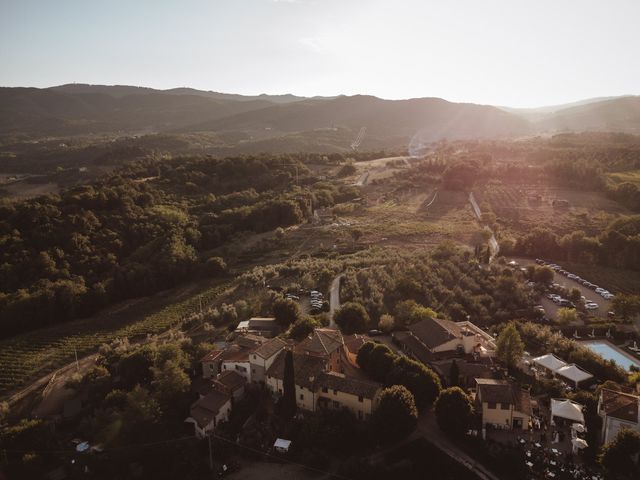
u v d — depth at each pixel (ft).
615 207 633.20
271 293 401.49
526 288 395.34
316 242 572.51
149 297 475.31
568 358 287.48
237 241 580.71
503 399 223.51
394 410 214.48
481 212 633.20
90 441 235.61
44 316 417.49
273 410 244.83
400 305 346.13
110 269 485.15
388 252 501.15
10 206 540.52
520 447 210.18
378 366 258.57
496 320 345.92
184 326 374.43
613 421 211.41
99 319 427.33
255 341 290.15
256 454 214.28
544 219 597.11
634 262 462.60
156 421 234.58
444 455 209.77
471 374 260.42
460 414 217.15
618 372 266.57
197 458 216.54
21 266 458.09
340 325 329.93
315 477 201.46
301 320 317.22
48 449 229.66
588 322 347.36
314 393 238.68
